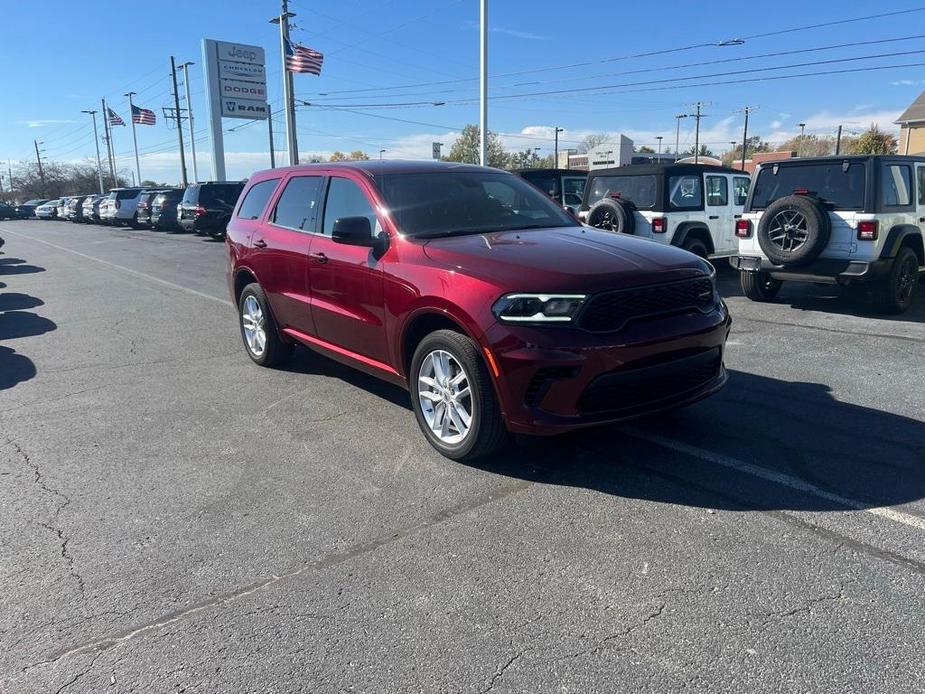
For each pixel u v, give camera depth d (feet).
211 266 53.11
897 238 27.37
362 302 16.29
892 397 17.71
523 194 18.51
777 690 7.88
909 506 12.00
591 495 12.72
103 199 127.54
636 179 35.81
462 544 11.20
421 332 15.17
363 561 10.79
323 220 18.38
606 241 14.99
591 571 10.33
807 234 27.81
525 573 10.34
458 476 13.73
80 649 8.92
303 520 12.14
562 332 12.29
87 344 26.30
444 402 14.35
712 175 37.42
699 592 9.73
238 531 11.82
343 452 15.12
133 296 38.27
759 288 31.68
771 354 22.24
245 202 23.24
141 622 9.44
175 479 13.94
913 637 8.66
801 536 11.10
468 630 9.09
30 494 13.39
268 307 21.27
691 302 13.60
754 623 9.04
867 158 26.94
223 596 9.99
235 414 17.81
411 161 18.72
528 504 12.46
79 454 15.33
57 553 11.25
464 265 13.64
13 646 9.01
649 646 8.67
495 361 12.66
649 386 13.05
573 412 12.51
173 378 21.31
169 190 96.89
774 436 15.24
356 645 8.86
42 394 19.88
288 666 8.52
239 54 154.81
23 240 88.63
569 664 8.41
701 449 14.62
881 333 25.08
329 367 22.38
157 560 10.98
